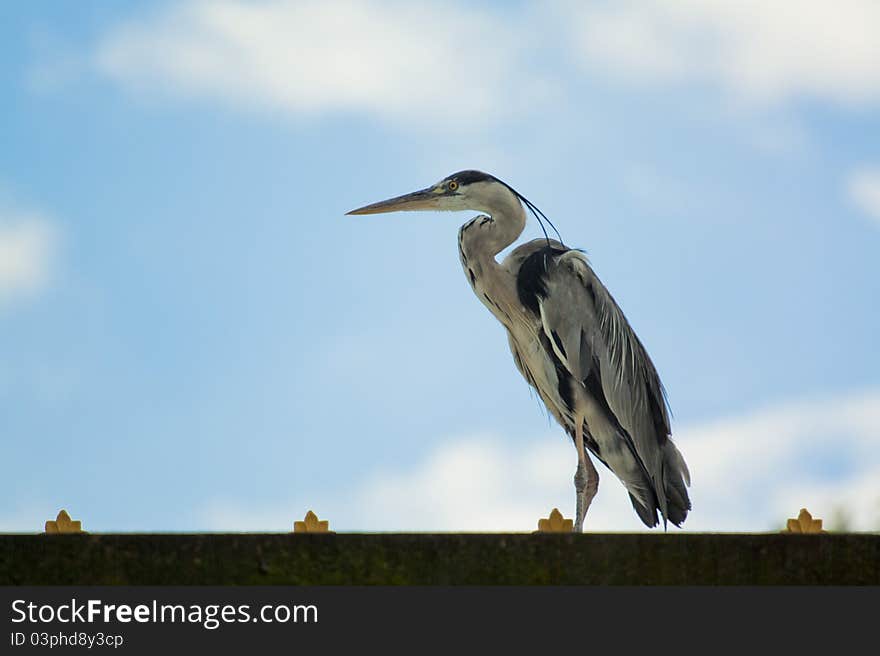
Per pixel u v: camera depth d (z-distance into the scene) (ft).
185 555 24.98
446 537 25.31
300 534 25.17
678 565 25.45
